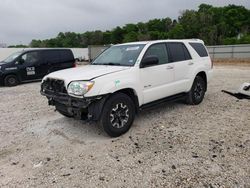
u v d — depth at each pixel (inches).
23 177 138.1
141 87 200.7
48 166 148.9
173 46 241.1
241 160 146.8
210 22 2787.9
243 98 300.8
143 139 182.4
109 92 176.1
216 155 153.9
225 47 1296.8
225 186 122.6
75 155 161.5
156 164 146.0
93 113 176.1
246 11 2888.8
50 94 196.9
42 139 190.7
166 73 223.3
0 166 151.6
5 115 261.4
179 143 173.3
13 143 185.3
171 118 227.0
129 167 143.9
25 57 506.9
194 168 139.9
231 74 591.2
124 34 3356.3
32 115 257.1
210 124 209.3
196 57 265.7
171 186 124.3
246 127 199.8
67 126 216.7
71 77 180.7
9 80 487.8
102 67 202.7
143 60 203.5
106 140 183.2
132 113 195.8
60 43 3203.7
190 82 253.8
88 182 130.8
